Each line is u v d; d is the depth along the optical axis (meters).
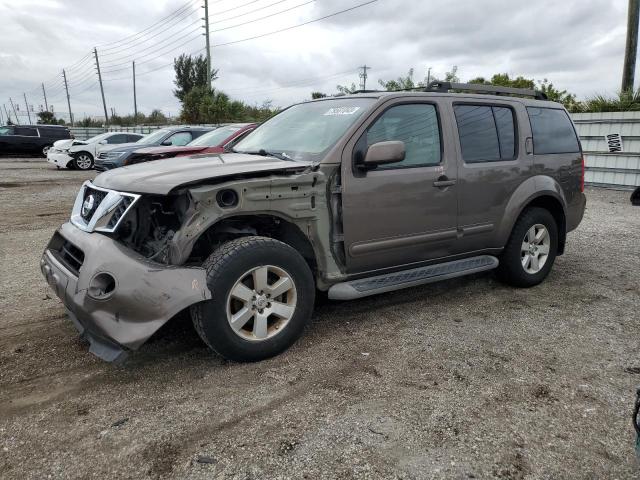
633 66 15.15
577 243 7.30
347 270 3.90
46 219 9.01
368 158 3.65
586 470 2.43
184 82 44.78
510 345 3.81
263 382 3.21
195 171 3.33
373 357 3.58
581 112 14.27
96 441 2.61
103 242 3.10
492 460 2.49
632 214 9.69
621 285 5.33
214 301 3.15
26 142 26.09
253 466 2.43
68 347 3.69
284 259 3.41
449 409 2.92
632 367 3.47
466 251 4.64
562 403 3.00
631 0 14.84
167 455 2.51
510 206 4.80
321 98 4.70
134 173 3.44
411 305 4.67
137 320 2.94
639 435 2.16
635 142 12.45
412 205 4.10
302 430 2.71
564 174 5.32
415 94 4.23
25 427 2.73
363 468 2.41
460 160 4.41
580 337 3.97
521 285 5.14
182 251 3.09
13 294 4.85
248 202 3.29
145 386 3.15
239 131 9.91
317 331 4.04
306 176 3.54
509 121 4.90
